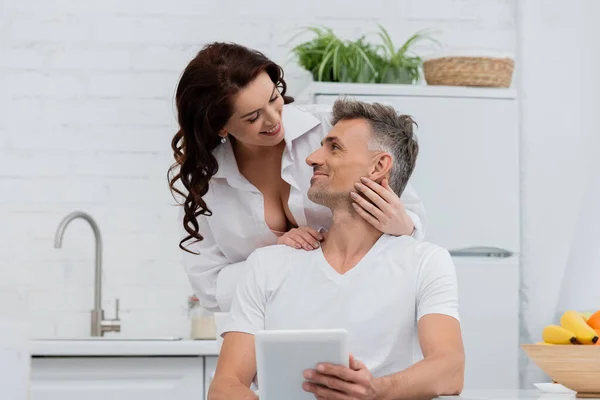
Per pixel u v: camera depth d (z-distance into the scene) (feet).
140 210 14.94
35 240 14.75
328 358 6.07
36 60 14.98
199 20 15.21
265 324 7.80
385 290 7.55
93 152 14.96
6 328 5.58
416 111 13.92
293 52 15.24
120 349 11.87
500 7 15.71
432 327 7.33
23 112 14.92
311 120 8.66
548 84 15.14
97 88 15.03
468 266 13.97
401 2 15.55
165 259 14.90
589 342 6.86
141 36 15.14
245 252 9.20
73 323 14.67
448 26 15.61
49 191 14.84
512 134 14.14
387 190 7.77
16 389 5.62
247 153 8.77
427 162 13.92
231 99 7.89
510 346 13.98
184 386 12.03
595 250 14.97
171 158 15.03
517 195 14.14
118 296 14.79
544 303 14.85
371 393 6.39
